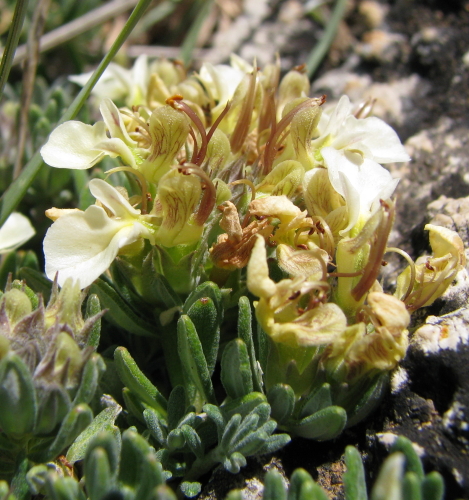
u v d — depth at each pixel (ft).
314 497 0.17
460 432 0.20
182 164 0.21
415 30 0.40
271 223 0.22
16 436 0.19
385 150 0.26
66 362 0.18
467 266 0.24
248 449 0.20
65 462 0.21
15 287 0.22
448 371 0.21
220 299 0.22
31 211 0.34
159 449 0.23
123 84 0.33
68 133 0.23
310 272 0.21
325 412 0.20
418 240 0.28
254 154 0.28
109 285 0.24
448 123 0.35
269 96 0.27
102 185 0.21
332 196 0.23
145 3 0.25
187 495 0.21
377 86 0.39
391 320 0.19
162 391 0.26
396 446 0.18
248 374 0.21
